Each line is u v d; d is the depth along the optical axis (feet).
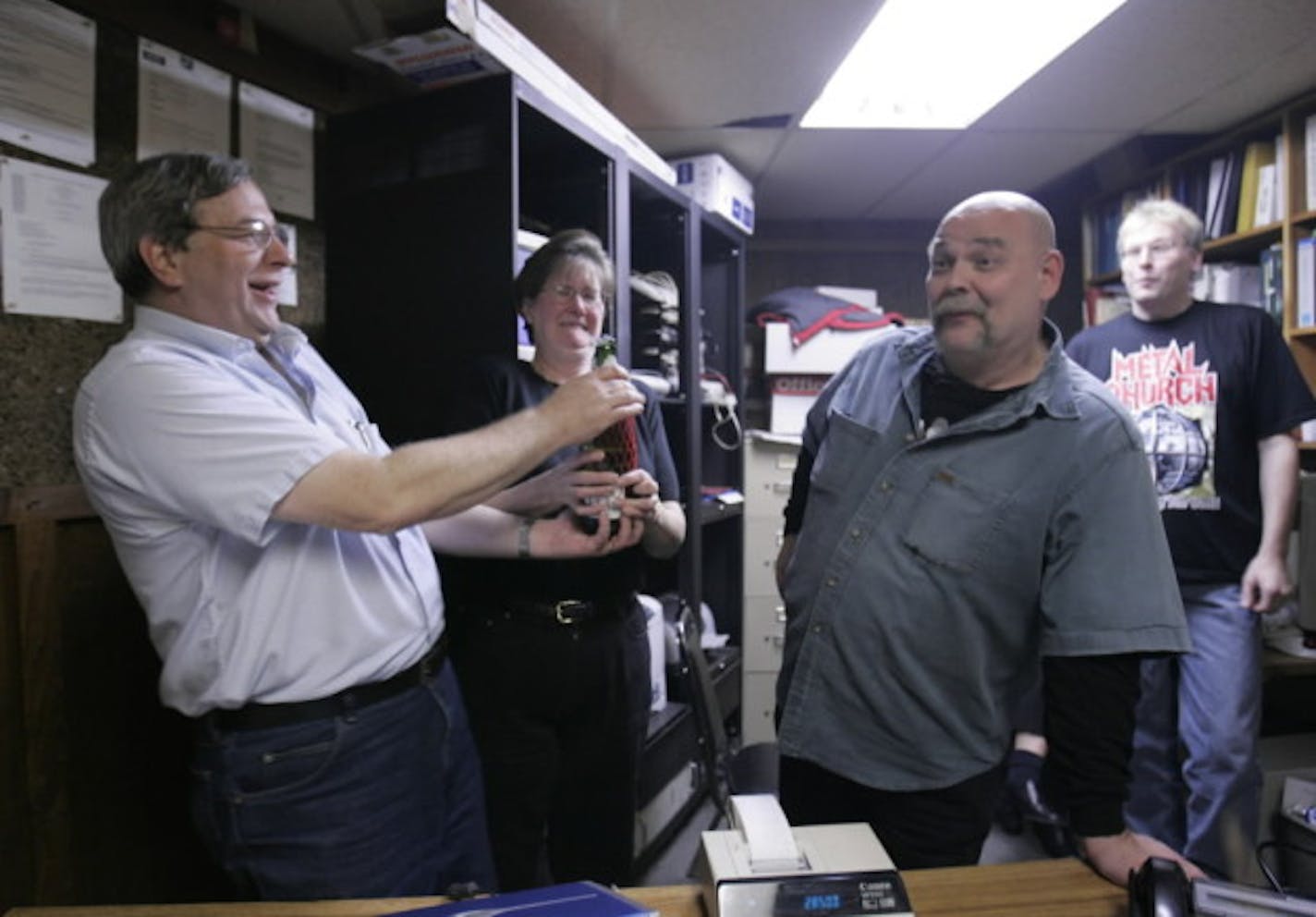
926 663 3.59
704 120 7.54
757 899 2.13
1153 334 6.27
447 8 4.39
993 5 5.74
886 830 3.73
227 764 3.11
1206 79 6.75
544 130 5.65
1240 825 5.88
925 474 3.64
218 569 3.04
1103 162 8.86
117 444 2.87
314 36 5.44
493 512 4.20
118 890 4.47
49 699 4.14
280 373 3.45
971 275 3.39
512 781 4.63
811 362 9.41
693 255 7.92
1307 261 6.93
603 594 4.79
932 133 8.02
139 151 4.57
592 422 3.11
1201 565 6.01
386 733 3.38
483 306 5.14
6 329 4.02
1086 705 3.07
